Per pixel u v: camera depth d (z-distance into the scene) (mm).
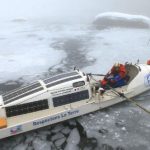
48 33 20891
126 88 8922
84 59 14219
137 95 9281
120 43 17031
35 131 7922
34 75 12219
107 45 16703
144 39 17875
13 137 7715
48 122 7711
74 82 8055
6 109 7547
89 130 7840
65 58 14484
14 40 18844
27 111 7750
